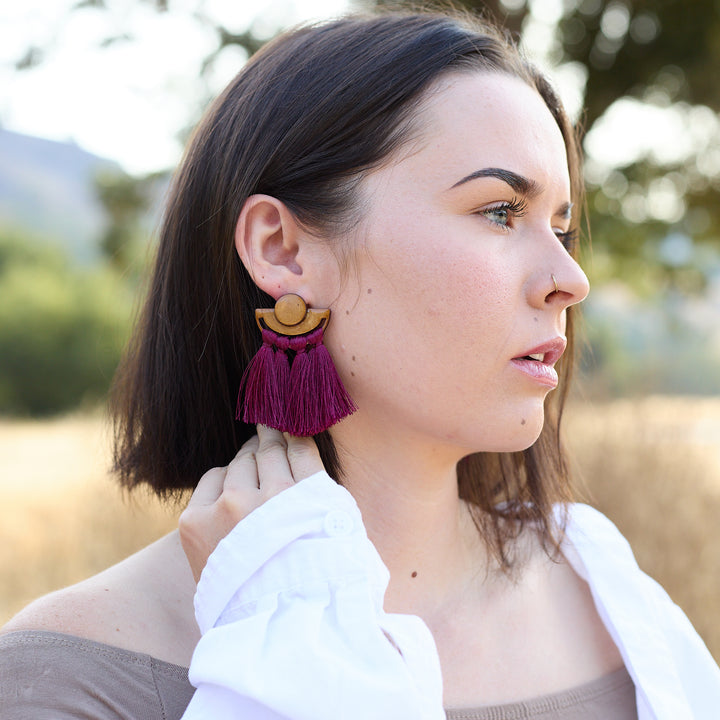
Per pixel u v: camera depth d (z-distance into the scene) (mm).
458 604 1287
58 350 20000
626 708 1315
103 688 1036
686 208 8523
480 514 1400
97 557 4113
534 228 1129
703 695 1352
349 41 1162
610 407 4309
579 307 1575
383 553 1222
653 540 3525
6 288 20516
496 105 1104
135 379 1336
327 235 1127
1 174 52969
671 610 1433
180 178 1306
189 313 1260
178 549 1208
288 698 891
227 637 938
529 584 1371
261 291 1210
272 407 1108
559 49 7488
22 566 4051
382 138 1101
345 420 1184
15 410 19672
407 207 1085
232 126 1203
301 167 1135
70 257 23938
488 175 1069
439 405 1096
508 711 1224
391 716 901
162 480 1290
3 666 1011
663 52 7473
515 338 1089
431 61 1117
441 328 1073
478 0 5691
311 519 1007
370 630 946
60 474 7316
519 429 1106
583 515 1504
